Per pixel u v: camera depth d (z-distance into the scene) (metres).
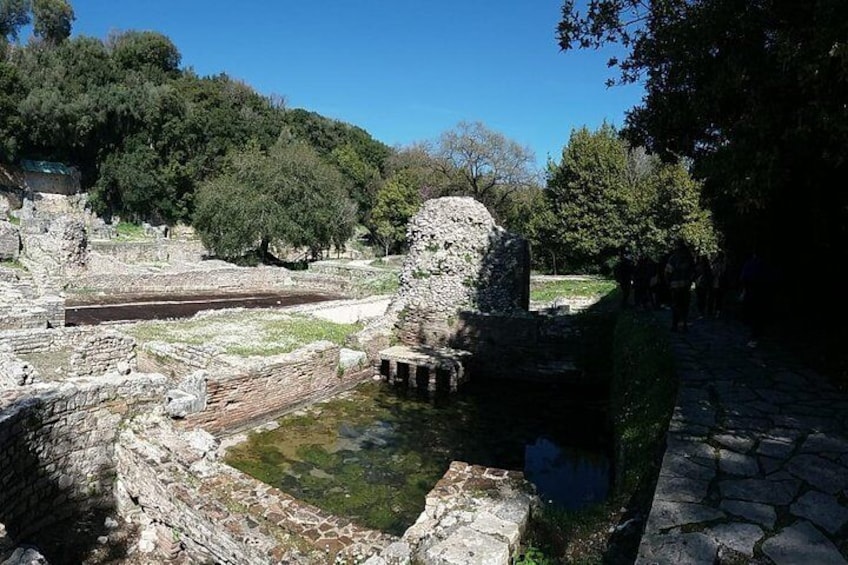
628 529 5.32
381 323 19.38
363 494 10.23
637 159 44.28
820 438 5.88
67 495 8.09
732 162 7.22
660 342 10.90
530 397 16.47
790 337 11.41
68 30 74.62
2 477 7.00
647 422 7.63
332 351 15.69
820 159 7.05
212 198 42.34
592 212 36.44
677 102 8.98
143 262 36.78
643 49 9.31
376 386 16.80
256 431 12.84
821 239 9.27
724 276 14.51
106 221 59.47
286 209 43.97
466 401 15.94
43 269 27.39
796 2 6.84
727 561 3.65
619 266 18.25
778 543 3.87
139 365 14.88
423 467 11.50
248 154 47.25
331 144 90.25
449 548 5.00
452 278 19.59
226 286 32.31
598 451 12.56
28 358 13.63
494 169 50.59
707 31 7.63
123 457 8.42
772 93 6.93
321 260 49.94
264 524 6.47
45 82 59.84
